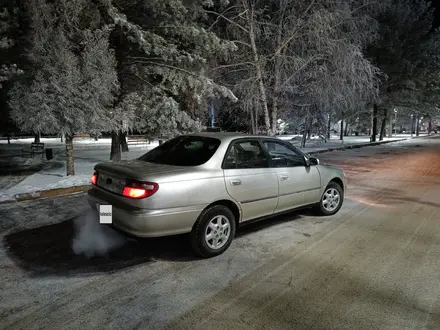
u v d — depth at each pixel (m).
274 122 14.35
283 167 4.86
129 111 9.59
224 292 3.21
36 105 7.69
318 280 3.47
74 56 8.03
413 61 28.94
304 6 13.66
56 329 2.62
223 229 4.08
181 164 4.12
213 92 12.07
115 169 3.92
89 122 8.25
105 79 8.30
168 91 11.47
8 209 6.15
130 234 3.60
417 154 19.25
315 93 14.36
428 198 7.49
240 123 17.78
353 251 4.27
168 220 3.57
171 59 10.44
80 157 15.53
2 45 7.52
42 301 3.02
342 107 16.38
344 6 13.25
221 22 14.16
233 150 4.29
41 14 7.71
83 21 8.70
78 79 7.93
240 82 13.45
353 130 55.38
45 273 3.58
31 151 18.14
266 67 14.29
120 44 10.88
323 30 12.80
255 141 4.61
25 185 7.88
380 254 4.18
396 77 28.34
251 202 4.34
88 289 3.25
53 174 9.86
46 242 4.49
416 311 2.91
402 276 3.58
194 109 12.70
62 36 7.69
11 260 3.91
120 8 9.91
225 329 2.64
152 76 11.48
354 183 9.53
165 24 10.46
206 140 4.40
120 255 4.07
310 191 5.30
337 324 2.72
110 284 3.35
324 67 13.54
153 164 4.12
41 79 7.66
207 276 3.54
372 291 3.26
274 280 3.46
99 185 4.18
